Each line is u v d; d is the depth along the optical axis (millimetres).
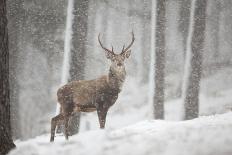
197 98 44000
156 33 44219
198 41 44031
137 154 14883
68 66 37844
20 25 48688
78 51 38062
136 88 73312
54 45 50719
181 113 44406
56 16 49938
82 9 38469
